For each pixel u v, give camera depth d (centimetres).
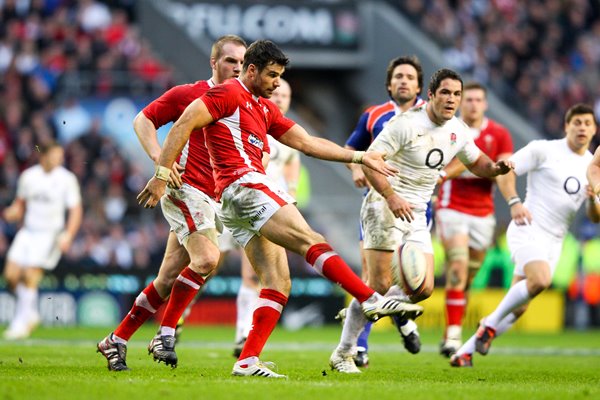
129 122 8788
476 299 7144
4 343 4778
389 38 10069
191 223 2950
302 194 8556
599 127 10088
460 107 4616
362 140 3859
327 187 9088
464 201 4466
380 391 2408
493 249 7150
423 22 10412
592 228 7838
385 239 3131
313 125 10394
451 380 2931
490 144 4594
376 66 10069
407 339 3938
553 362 4128
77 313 6769
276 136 2789
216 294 7044
